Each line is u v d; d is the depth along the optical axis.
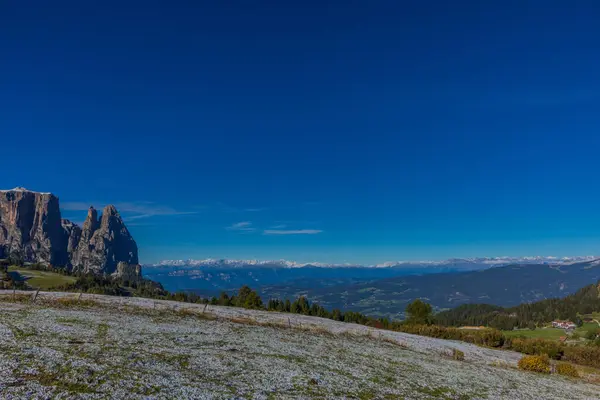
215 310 67.81
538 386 37.78
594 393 38.16
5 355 20.95
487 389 32.00
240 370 25.38
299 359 32.59
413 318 118.50
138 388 18.31
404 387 27.98
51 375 18.55
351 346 46.72
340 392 23.72
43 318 35.53
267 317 67.88
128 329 35.44
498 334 90.88
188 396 18.33
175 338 34.19
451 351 59.34
